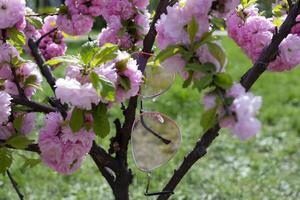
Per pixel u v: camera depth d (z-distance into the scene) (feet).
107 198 5.59
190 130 7.89
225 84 2.21
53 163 2.63
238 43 2.85
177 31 2.37
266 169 6.69
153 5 3.26
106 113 2.45
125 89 2.45
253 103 2.14
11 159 2.65
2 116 2.54
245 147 7.48
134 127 2.94
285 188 5.96
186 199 5.51
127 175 3.06
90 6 2.91
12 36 2.68
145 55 2.90
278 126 8.38
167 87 2.90
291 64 2.75
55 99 2.77
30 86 2.89
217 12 2.43
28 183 5.93
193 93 9.60
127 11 2.94
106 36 2.97
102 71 2.41
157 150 2.94
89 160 6.61
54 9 3.04
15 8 2.63
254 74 2.69
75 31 2.94
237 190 5.82
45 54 3.22
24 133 2.81
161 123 2.93
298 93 10.02
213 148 7.34
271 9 3.12
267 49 2.68
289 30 2.66
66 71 2.54
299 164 6.92
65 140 2.55
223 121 2.19
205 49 2.31
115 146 3.00
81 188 5.91
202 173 6.40
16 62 2.78
